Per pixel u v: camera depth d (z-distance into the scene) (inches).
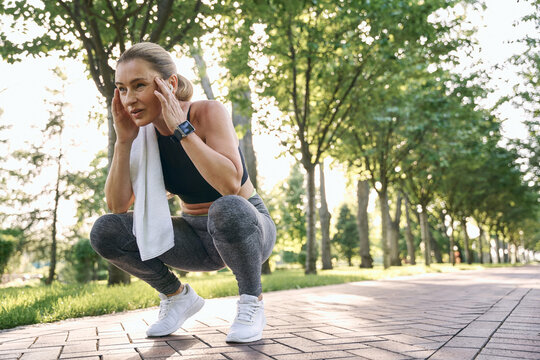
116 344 89.4
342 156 741.3
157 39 332.5
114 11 331.9
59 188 812.0
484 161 878.4
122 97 85.0
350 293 252.2
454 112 646.5
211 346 83.9
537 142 855.1
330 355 74.6
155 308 188.7
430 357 72.9
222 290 250.2
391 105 633.0
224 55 491.5
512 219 1679.4
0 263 600.4
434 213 1507.1
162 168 93.4
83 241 786.2
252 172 633.0
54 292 239.1
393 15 424.5
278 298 221.6
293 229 1188.5
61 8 343.9
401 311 150.4
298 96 581.9
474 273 589.3
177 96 89.2
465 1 493.0
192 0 345.4
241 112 536.7
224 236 83.0
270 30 457.4
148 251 86.8
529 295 207.5
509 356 73.6
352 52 496.4
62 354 80.5
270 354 75.5
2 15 339.6
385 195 783.7
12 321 137.5
